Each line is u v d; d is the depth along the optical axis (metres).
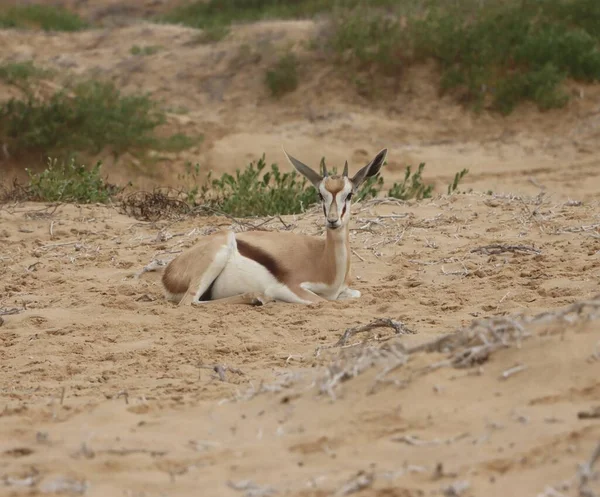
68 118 56.31
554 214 31.98
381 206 34.78
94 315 24.16
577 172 53.66
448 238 30.00
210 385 17.67
